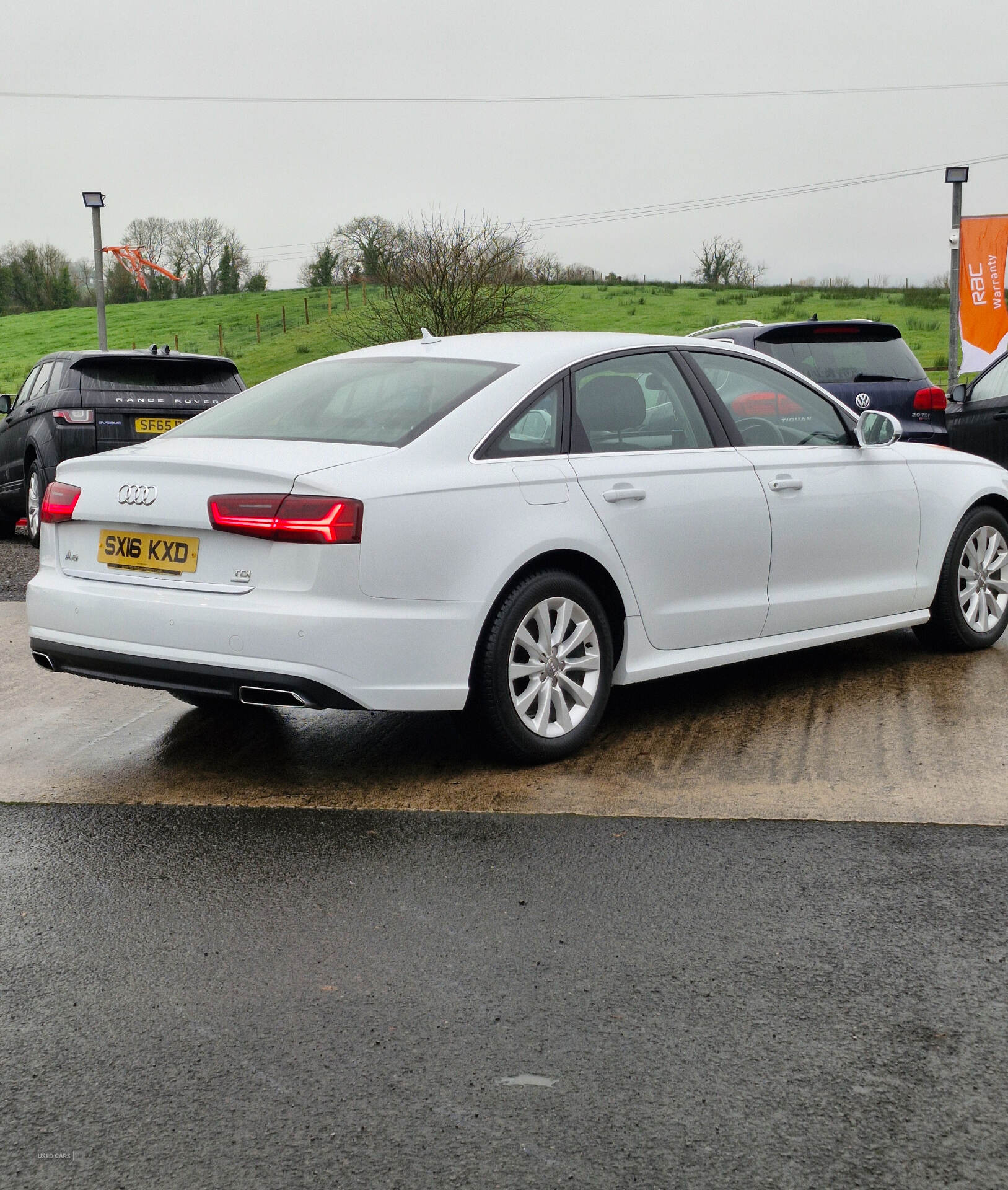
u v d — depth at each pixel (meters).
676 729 4.93
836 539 5.44
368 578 3.95
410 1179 2.13
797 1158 2.17
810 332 9.17
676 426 4.98
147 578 4.25
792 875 3.44
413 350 4.97
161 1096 2.39
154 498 4.20
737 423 5.21
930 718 5.02
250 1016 2.69
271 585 3.97
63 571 4.55
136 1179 2.14
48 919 3.21
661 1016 2.67
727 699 5.41
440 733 4.94
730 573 5.01
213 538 4.09
